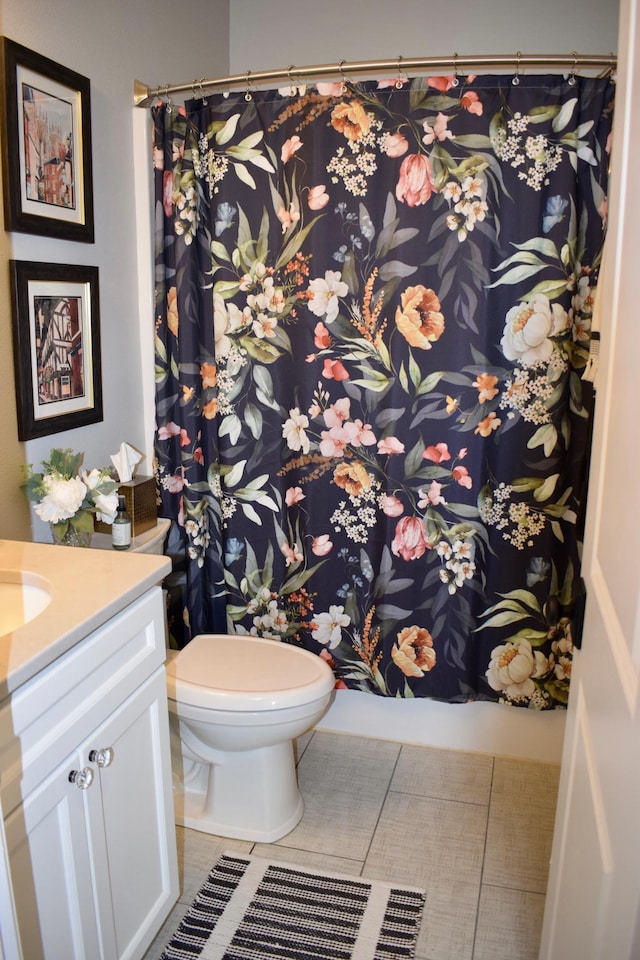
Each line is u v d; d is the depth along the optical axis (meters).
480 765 2.46
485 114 2.04
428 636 2.36
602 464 1.22
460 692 2.38
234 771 2.10
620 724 0.95
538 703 2.35
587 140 2.02
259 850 2.08
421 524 2.29
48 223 1.91
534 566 2.25
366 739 2.59
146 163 2.33
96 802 1.41
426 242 2.12
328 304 2.22
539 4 2.67
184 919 1.85
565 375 2.13
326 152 2.14
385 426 2.25
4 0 1.73
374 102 2.09
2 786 1.13
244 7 2.92
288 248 2.22
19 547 1.74
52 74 1.88
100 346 2.20
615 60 1.97
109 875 1.47
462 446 2.21
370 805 2.26
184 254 2.29
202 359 2.38
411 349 2.19
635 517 0.95
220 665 2.11
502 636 2.32
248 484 2.40
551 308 2.09
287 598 2.45
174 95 2.47
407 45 2.80
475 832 2.15
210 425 2.41
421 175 2.09
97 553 1.70
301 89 2.13
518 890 1.95
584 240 2.07
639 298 0.97
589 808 1.13
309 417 2.31
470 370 2.16
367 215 2.15
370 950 1.77
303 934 1.81
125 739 1.52
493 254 2.09
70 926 1.34
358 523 2.34
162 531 2.27
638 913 0.79
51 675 1.26
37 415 1.94
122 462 2.19
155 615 1.63
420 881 1.97
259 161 2.21
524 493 2.21
